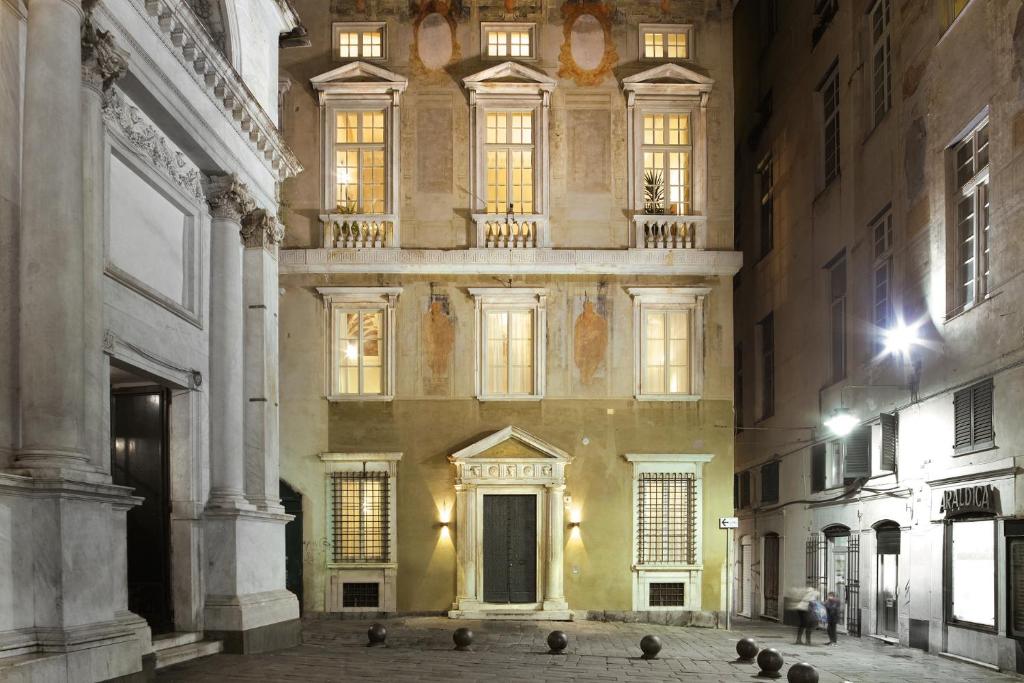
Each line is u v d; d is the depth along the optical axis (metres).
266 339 17.22
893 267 21.09
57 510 9.75
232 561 15.15
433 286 24.28
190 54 14.18
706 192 24.50
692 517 23.78
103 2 11.63
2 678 8.62
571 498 23.80
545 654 16.48
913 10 20.19
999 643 15.83
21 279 10.12
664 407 24.06
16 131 10.22
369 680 12.69
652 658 16.20
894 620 20.58
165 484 15.04
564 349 24.16
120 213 13.12
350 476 23.86
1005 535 15.73
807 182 26.95
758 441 31.66
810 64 26.80
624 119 24.66
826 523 24.59
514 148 24.73
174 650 13.72
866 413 22.39
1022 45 15.52
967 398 17.36
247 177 17.08
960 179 18.39
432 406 24.02
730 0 24.83
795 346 27.78
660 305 24.36
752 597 31.77
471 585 23.39
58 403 10.09
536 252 24.09
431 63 24.70
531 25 24.80
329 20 24.75
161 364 14.05
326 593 23.55
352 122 24.77
